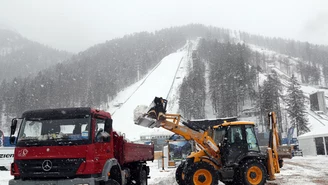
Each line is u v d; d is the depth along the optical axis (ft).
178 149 80.38
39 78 410.72
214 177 33.50
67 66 514.68
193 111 290.56
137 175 37.17
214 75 345.31
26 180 22.72
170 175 52.24
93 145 23.71
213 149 36.63
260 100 246.88
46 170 22.57
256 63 563.48
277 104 228.02
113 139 30.30
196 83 351.87
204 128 37.96
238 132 36.91
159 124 35.88
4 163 63.93
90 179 22.36
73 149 22.90
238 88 308.40
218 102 305.73
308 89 428.56
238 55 379.35
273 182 42.04
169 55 637.71
